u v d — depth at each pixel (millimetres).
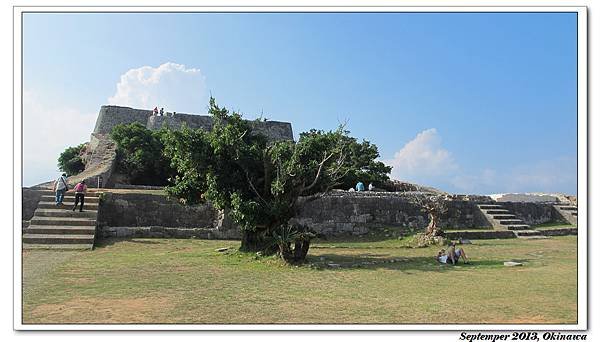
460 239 18766
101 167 27719
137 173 31156
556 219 26203
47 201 17156
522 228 22297
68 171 37156
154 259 12516
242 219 12445
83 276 9805
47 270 10445
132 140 31297
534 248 16656
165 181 31859
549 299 7859
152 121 41375
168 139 13297
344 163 15109
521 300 7781
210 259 12656
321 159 13773
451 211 23297
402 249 16750
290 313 6898
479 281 9734
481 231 20984
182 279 9672
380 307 7305
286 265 11625
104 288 8578
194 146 12945
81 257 12586
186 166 13055
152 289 8578
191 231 17391
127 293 8180
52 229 14867
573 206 26797
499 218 23031
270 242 12836
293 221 20078
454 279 10008
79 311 6855
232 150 12953
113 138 32312
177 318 6547
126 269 10820
